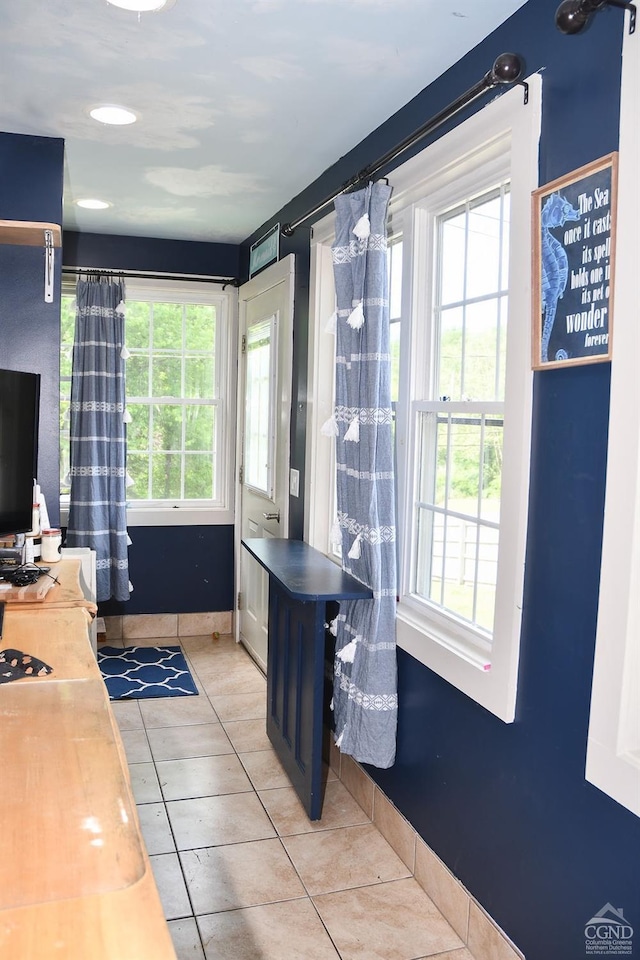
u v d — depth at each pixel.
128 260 4.58
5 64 2.25
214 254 4.73
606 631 1.53
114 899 0.91
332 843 2.62
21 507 2.50
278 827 2.71
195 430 4.87
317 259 3.28
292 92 2.41
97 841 1.03
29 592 2.20
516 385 1.83
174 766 3.15
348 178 2.98
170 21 1.97
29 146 2.88
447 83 2.22
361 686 2.52
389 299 2.45
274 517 3.95
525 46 1.84
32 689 1.55
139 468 4.80
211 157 3.08
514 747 1.89
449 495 2.32
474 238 2.20
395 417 2.64
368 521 2.44
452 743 2.21
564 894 1.70
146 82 2.36
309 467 3.37
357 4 1.87
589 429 1.62
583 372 1.63
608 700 1.52
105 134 2.84
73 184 3.49
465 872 2.14
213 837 2.64
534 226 1.73
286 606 3.06
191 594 4.91
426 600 2.47
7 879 0.94
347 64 2.21
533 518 1.81
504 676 1.88
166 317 4.77
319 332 3.29
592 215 1.56
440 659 2.21
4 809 1.10
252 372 4.51
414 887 2.39
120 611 4.80
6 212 2.88
